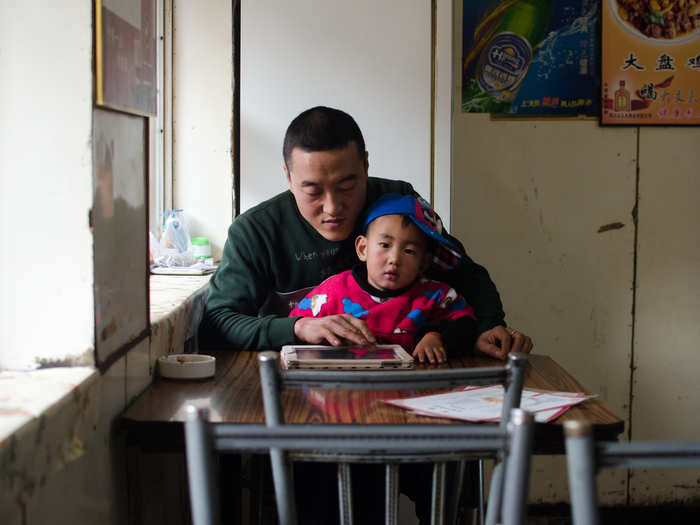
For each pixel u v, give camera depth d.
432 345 1.63
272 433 0.73
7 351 1.15
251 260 1.82
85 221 1.14
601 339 3.14
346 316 1.64
